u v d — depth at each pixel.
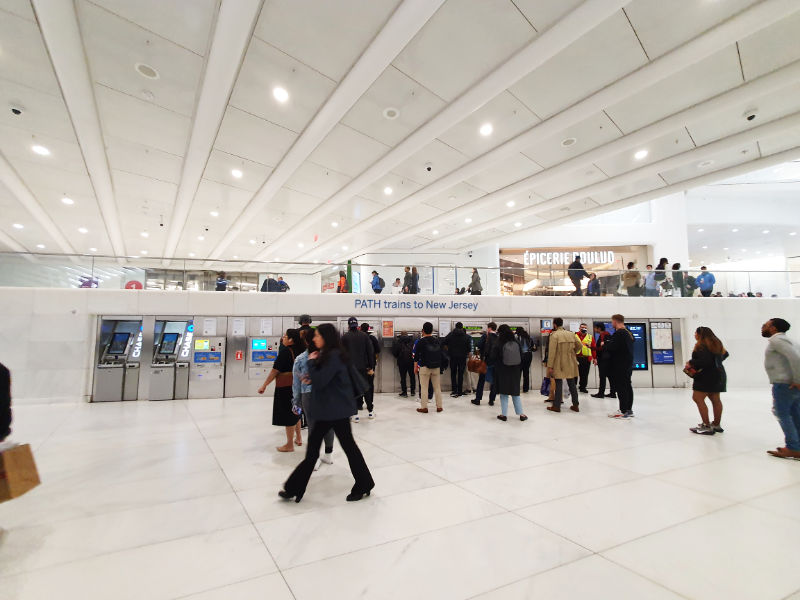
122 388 8.81
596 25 6.41
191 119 8.94
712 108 8.66
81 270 8.96
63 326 8.60
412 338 9.66
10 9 5.80
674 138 10.24
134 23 6.27
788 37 6.84
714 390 5.70
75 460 4.55
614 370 7.10
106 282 9.09
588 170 12.16
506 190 13.58
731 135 10.12
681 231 22.05
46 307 8.56
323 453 4.78
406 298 10.54
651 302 11.38
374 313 10.34
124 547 2.64
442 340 9.96
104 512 3.19
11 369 8.27
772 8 6.04
